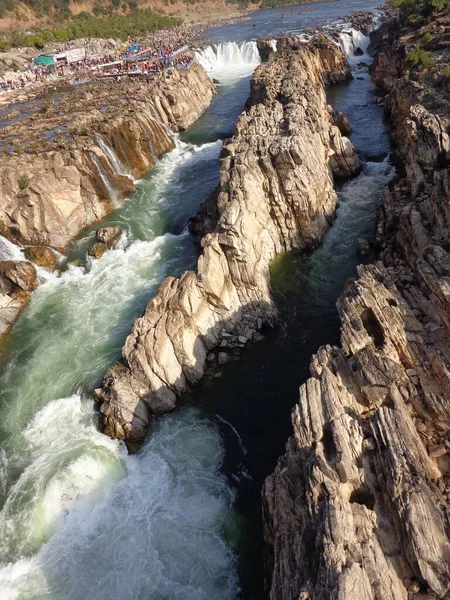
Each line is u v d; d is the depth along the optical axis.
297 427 24.05
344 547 18.55
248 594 25.03
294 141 46.50
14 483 31.94
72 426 35.22
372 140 67.94
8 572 27.52
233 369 37.72
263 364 37.69
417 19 95.75
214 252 39.38
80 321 45.12
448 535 18.33
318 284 43.81
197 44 140.38
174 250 52.25
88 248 54.34
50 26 178.62
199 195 61.56
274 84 73.19
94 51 150.12
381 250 44.34
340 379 26.20
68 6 195.12
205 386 36.88
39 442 34.53
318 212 48.00
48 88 108.38
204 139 79.75
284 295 43.25
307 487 21.86
